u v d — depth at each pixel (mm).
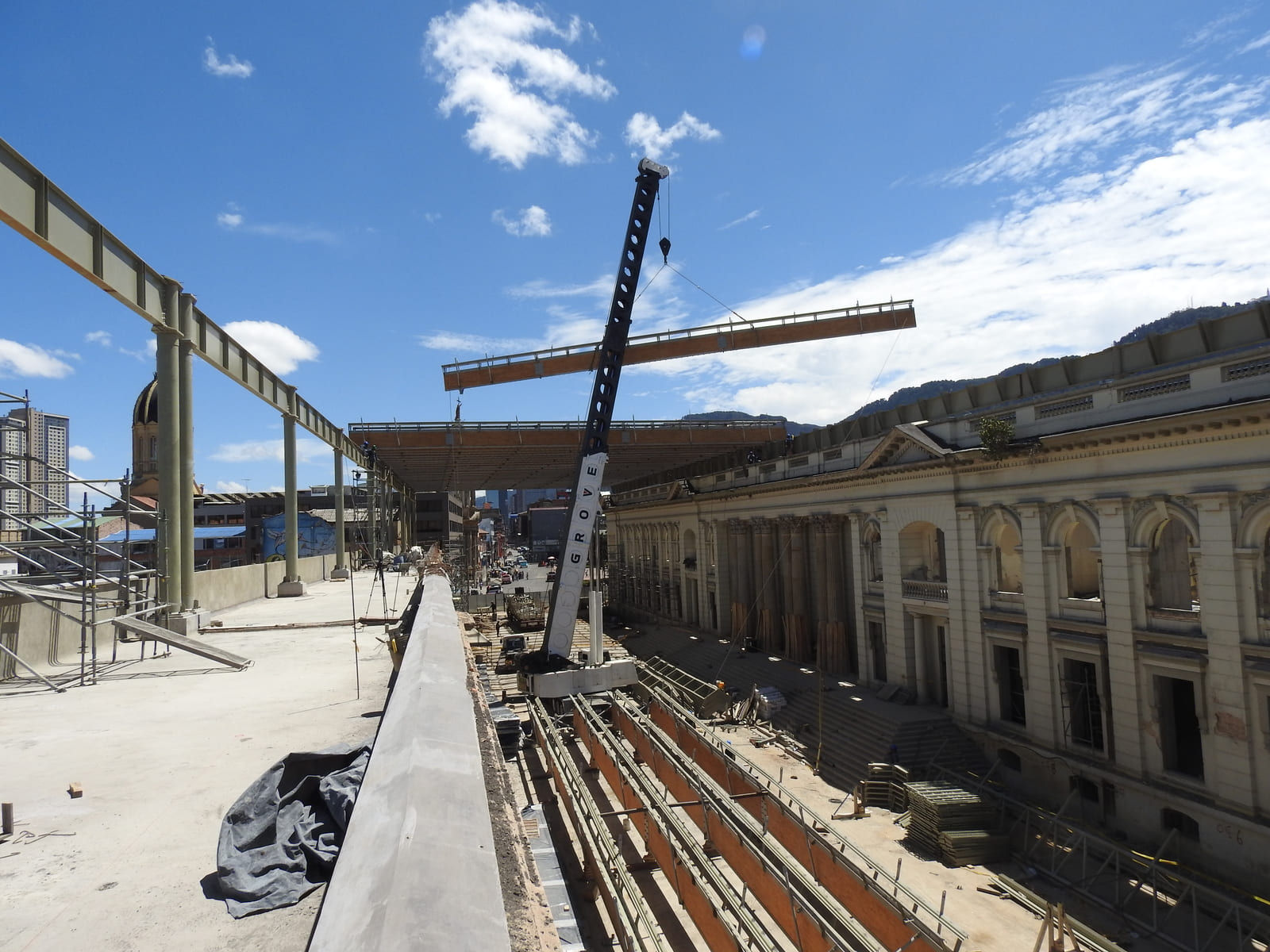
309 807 4547
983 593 27031
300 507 84438
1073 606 23438
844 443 37094
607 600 79875
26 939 3361
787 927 14539
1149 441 20719
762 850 16531
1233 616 18641
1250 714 18312
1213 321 20391
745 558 47688
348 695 8930
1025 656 25016
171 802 5215
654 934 12969
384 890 2432
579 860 18047
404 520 72125
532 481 74062
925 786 23172
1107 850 20438
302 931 3482
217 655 11125
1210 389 19609
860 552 35062
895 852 21344
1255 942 16250
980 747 26719
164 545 16406
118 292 15211
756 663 42094
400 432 47938
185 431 17891
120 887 3910
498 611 63500
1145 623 21031
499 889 2727
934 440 29828
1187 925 17219
